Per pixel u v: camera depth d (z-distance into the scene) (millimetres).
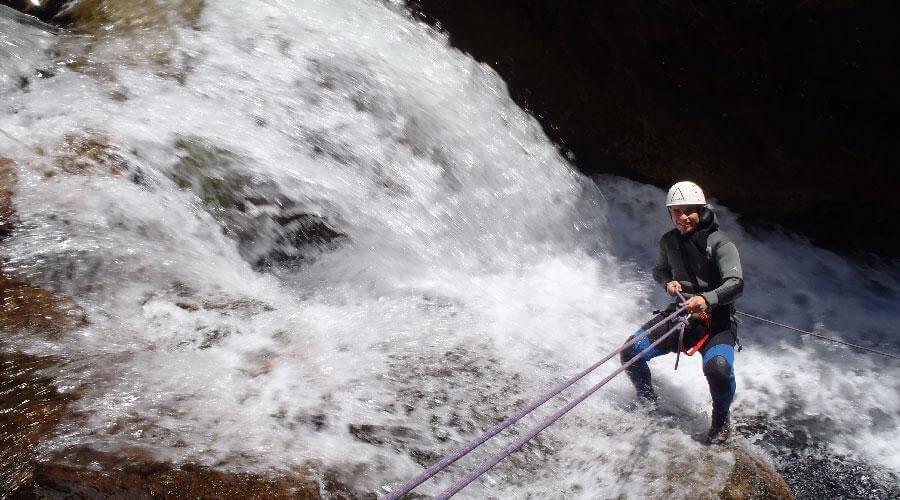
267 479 3158
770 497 3551
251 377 3910
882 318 6352
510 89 7195
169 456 3191
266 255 5164
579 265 6527
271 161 5477
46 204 4551
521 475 3695
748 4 6176
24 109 5293
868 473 4266
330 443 3549
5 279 4062
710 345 4039
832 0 5945
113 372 3678
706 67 6691
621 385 4613
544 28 7141
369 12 7125
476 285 5641
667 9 6465
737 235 7258
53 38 6191
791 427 4641
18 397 3412
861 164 6727
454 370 4359
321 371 4074
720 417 3969
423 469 3572
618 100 7133
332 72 6328
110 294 4230
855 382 5219
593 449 3912
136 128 5293
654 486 3596
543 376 4535
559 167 7062
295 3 6945
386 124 6238
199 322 4250
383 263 5344
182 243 4832
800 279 6910
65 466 3033
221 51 6270
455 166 6395
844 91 6480
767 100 6699
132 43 6289
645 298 6125
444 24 7289
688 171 7246
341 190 5625
